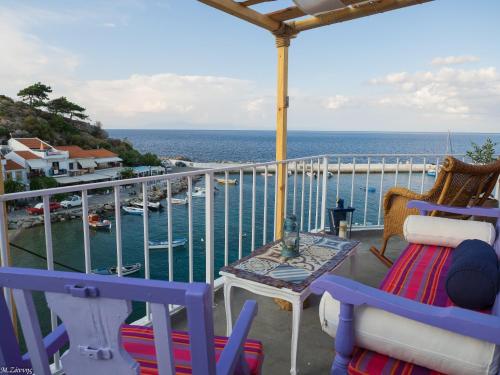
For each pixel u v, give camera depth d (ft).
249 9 8.23
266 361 5.67
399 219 9.40
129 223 71.41
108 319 2.25
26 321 2.46
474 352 2.72
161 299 2.05
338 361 3.30
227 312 5.68
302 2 7.02
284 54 9.59
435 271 5.45
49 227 4.86
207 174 7.39
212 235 7.63
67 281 2.19
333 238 7.14
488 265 3.92
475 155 15.23
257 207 68.80
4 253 4.36
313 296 7.66
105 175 132.46
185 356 3.33
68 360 2.46
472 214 7.20
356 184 76.33
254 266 5.67
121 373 2.40
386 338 3.04
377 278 8.98
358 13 8.13
